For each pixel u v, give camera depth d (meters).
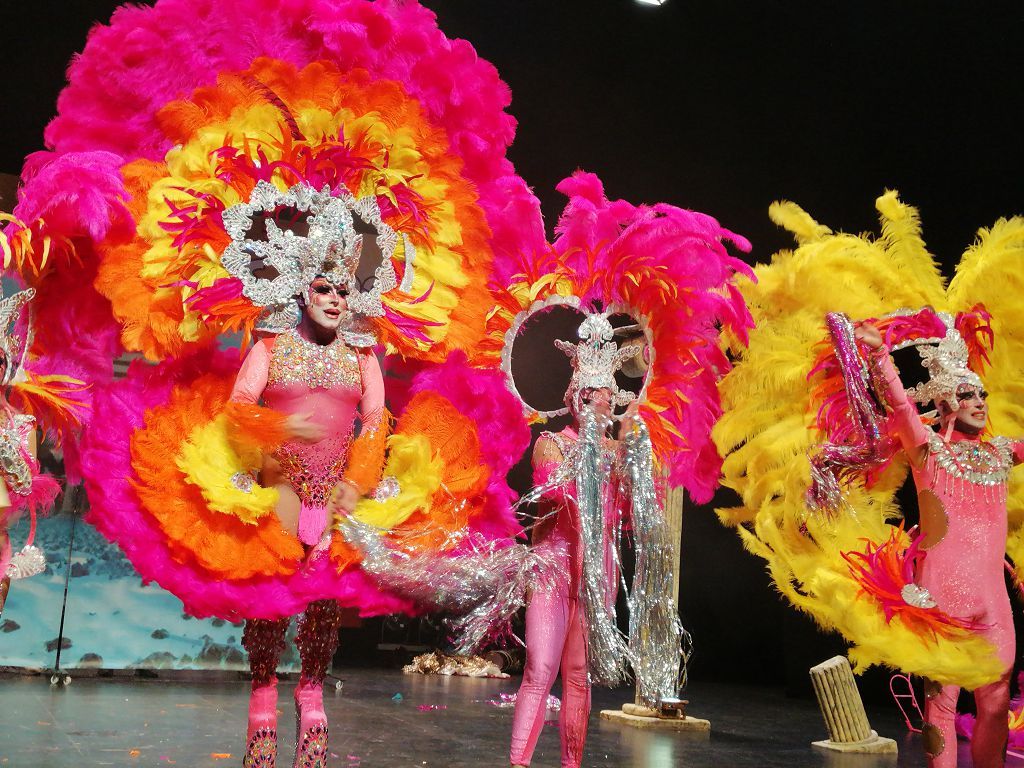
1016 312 4.10
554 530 3.83
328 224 3.39
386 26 3.65
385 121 3.60
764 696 8.66
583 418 3.87
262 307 3.37
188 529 3.22
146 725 5.15
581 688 3.81
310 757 3.35
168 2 3.38
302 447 3.32
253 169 3.39
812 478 3.83
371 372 3.54
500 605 3.61
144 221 3.26
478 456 3.71
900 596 3.61
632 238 4.03
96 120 3.31
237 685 7.11
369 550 3.37
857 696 5.78
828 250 4.09
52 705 5.63
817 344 4.00
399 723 5.78
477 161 3.84
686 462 4.34
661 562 3.89
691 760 5.02
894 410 3.72
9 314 3.18
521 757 3.61
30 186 3.13
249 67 3.47
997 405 4.16
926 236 6.95
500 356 3.96
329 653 3.47
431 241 3.71
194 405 3.30
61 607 6.96
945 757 3.58
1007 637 3.62
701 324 4.17
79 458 3.31
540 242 4.04
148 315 3.27
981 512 3.69
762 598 9.87
